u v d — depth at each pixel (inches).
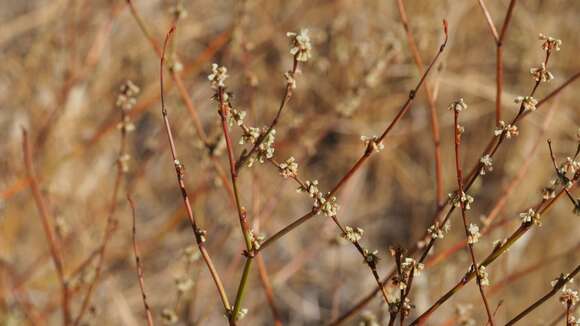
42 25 230.2
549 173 227.9
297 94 226.8
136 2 233.9
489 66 260.8
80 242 194.5
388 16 235.1
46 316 167.9
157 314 200.1
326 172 249.3
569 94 241.6
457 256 179.9
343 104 158.6
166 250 220.7
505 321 198.7
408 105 88.1
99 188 209.2
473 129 253.9
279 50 229.9
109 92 226.8
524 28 248.7
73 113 206.5
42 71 217.5
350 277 229.6
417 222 247.4
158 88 206.1
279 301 228.7
